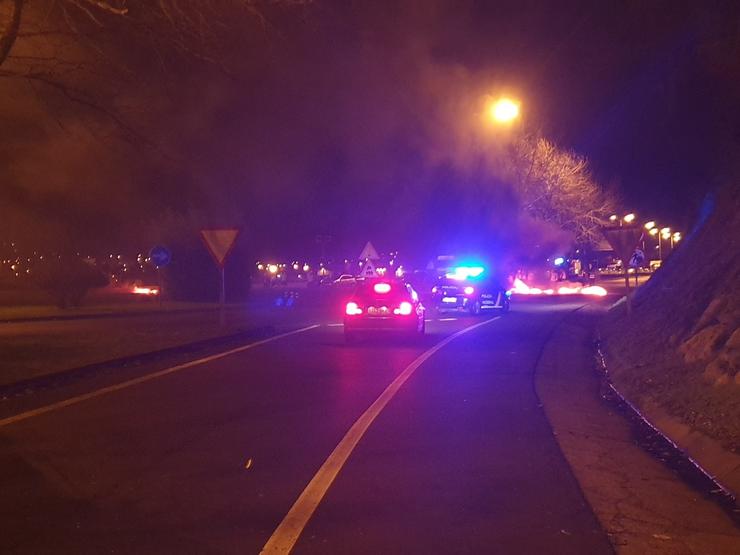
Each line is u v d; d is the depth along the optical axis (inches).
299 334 1083.9
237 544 266.4
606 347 892.0
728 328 550.6
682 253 1057.5
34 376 627.5
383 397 560.4
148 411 509.7
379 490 330.0
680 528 286.7
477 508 306.2
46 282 1755.7
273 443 417.4
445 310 1533.0
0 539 272.5
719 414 421.7
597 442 426.3
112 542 269.0
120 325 1252.5
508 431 448.8
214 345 938.1
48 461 380.8
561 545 266.4
